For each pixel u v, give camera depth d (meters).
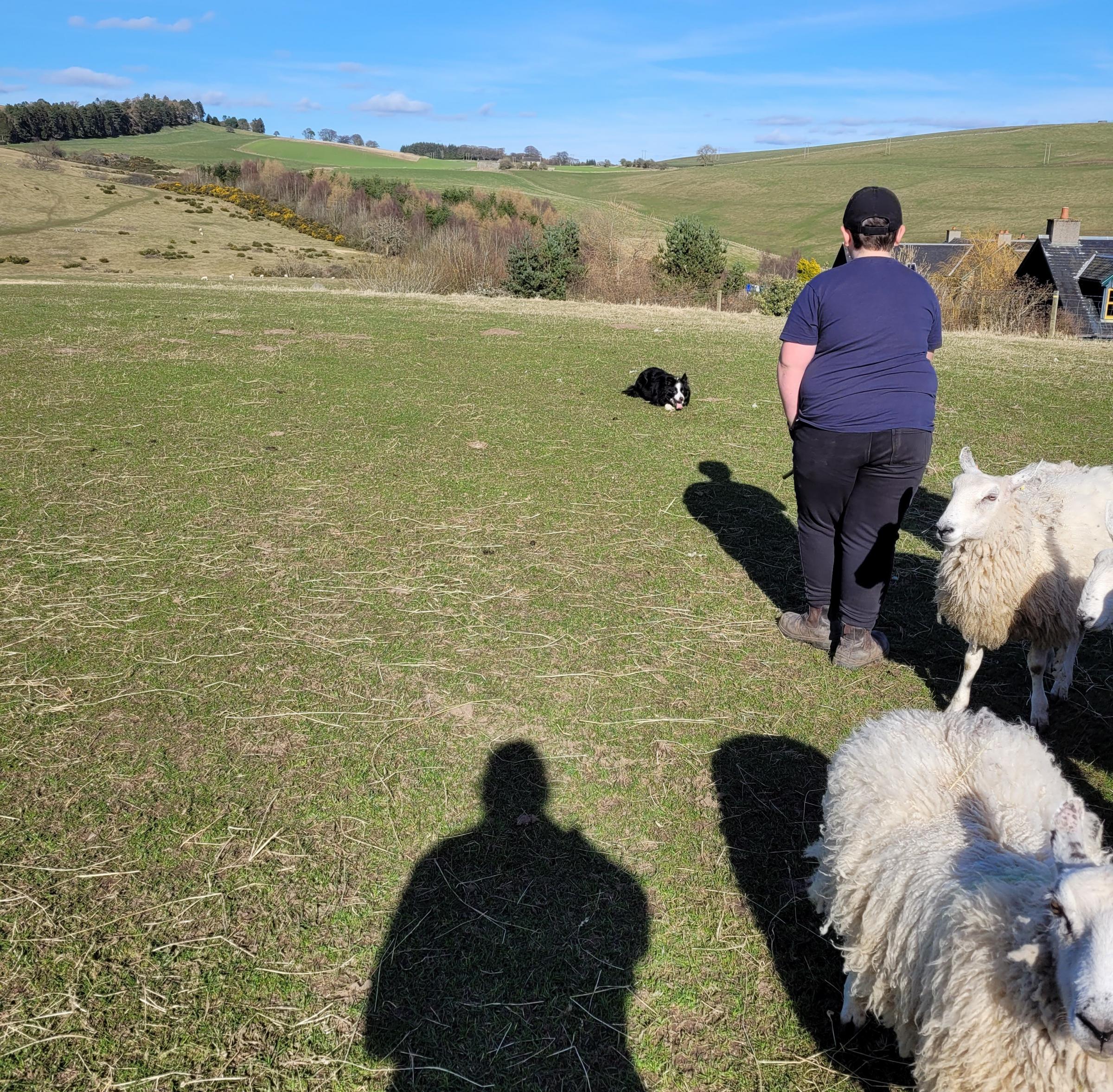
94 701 4.39
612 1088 2.61
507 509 7.20
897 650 5.22
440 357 13.20
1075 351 15.09
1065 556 4.33
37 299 17.42
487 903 3.26
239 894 3.24
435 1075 2.63
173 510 6.89
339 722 4.30
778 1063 2.71
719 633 5.30
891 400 4.59
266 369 11.83
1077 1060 1.92
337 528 6.69
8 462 7.79
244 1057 2.65
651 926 3.19
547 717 4.41
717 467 8.49
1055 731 4.47
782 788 3.93
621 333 16.08
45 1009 2.76
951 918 2.24
